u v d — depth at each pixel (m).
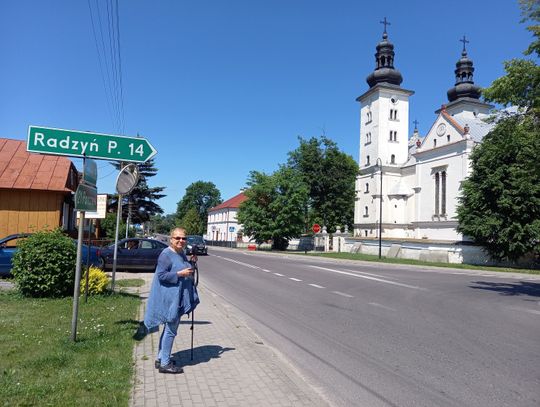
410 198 54.28
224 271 21.41
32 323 7.42
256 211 51.38
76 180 23.88
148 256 20.06
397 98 59.19
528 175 16.92
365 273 21.61
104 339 6.49
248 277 18.50
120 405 4.11
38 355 5.50
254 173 51.94
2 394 4.21
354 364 6.14
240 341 6.92
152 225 112.88
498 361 6.34
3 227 18.44
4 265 15.29
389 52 59.69
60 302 9.71
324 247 49.97
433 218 47.31
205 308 10.02
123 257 19.88
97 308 9.08
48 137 6.49
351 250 45.41
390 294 13.62
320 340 7.52
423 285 16.67
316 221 60.31
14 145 20.83
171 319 5.13
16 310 8.66
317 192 59.38
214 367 5.49
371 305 11.35
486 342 7.49
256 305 11.23
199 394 4.56
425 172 49.16
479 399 4.86
